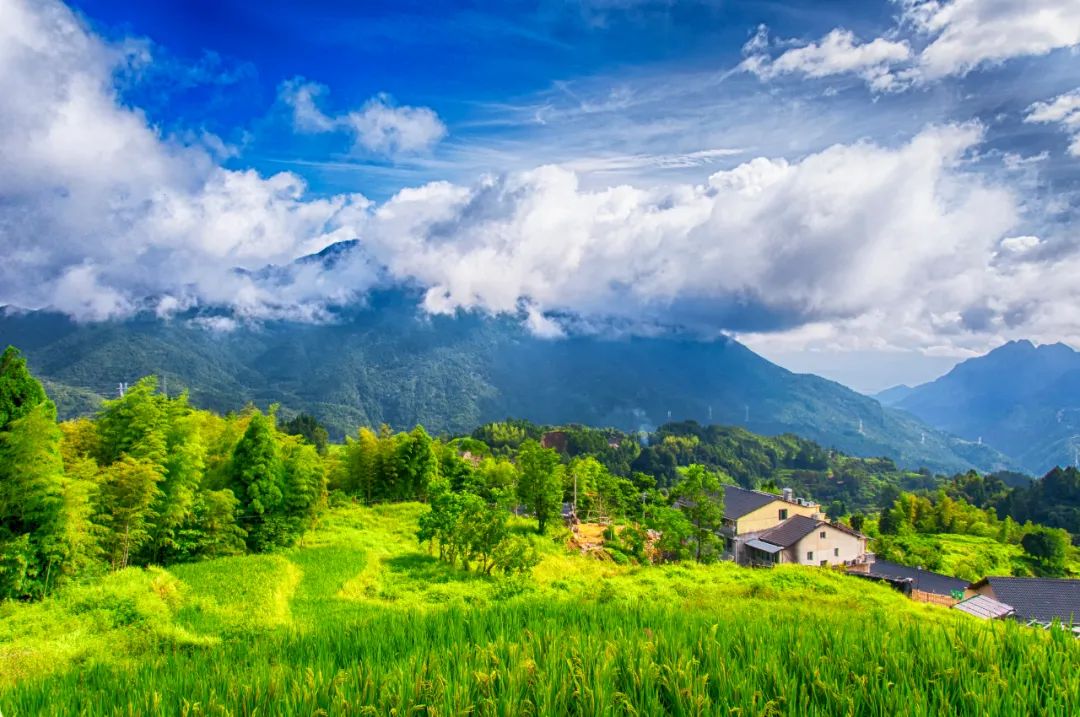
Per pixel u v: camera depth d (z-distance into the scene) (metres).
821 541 59.59
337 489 68.38
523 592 29.48
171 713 7.51
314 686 7.57
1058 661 7.67
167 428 35.41
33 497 24.17
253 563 33.59
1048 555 80.50
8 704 8.75
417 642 10.92
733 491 73.56
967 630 9.27
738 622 11.77
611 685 7.14
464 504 39.06
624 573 39.66
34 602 23.73
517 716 6.68
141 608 22.27
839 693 6.94
